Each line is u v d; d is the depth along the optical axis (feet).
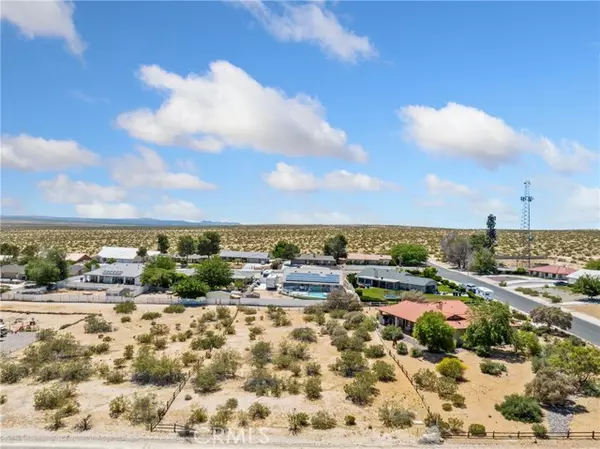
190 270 346.54
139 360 154.40
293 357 173.68
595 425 127.34
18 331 208.74
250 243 631.56
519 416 130.00
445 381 147.64
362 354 179.93
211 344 184.55
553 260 500.33
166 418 125.90
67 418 125.80
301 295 299.58
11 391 143.23
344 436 118.52
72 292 297.33
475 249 451.94
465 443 116.26
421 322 185.37
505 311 185.57
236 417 127.44
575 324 234.79
